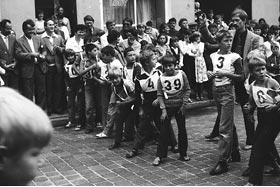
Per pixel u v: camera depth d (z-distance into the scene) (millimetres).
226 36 5289
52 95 9016
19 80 8562
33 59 8570
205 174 5242
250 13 14328
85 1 10883
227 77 5148
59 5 11211
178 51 9773
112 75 6754
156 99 5965
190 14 12867
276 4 14766
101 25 11188
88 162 5992
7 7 9781
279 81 7523
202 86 10680
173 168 5551
